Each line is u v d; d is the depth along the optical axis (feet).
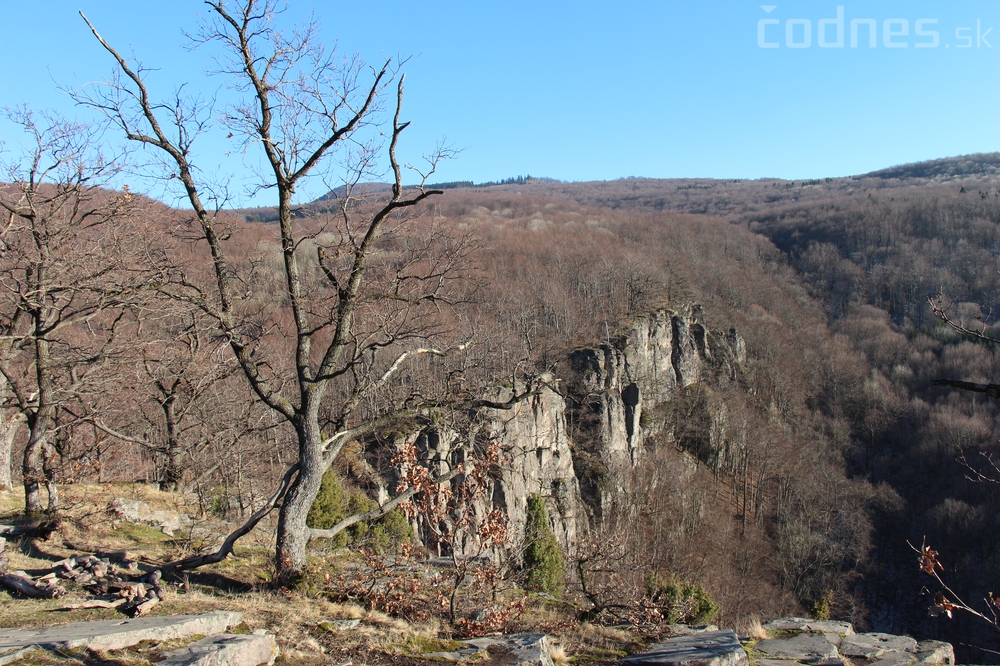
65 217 44.88
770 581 158.71
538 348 132.67
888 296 295.07
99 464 55.72
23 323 47.19
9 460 50.01
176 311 36.29
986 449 183.01
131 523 43.21
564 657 26.58
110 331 50.44
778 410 230.68
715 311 258.78
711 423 208.03
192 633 21.56
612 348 185.26
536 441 138.00
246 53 29.86
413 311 37.45
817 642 29.96
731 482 202.59
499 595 32.53
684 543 145.07
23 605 24.32
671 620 36.81
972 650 141.90
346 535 50.90
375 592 31.07
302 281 37.63
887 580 165.68
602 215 458.09
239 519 54.60
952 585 157.17
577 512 143.23
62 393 44.47
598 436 164.45
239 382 74.95
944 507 173.68
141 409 63.67
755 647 29.71
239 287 35.63
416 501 34.68
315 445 32.65
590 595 34.99
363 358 37.35
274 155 31.01
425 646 24.59
